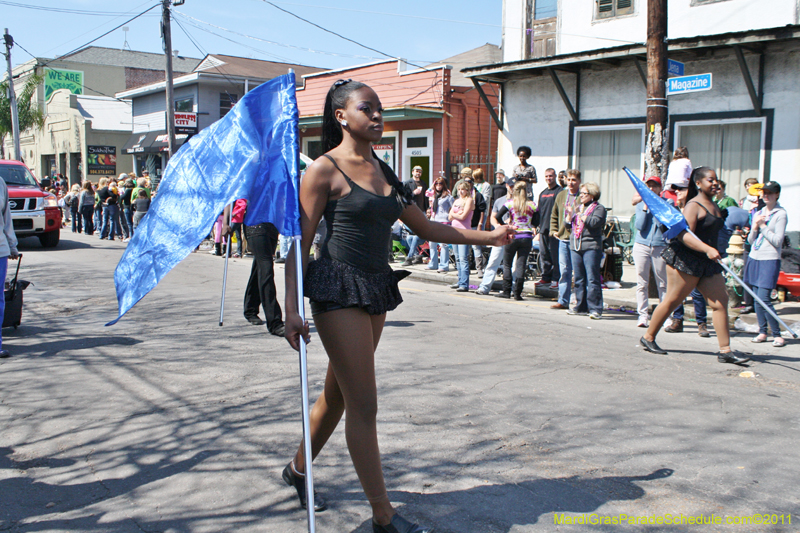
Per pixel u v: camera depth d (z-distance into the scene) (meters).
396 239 14.14
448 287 10.98
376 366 5.68
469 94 17.67
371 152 2.87
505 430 4.21
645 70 12.16
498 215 9.73
